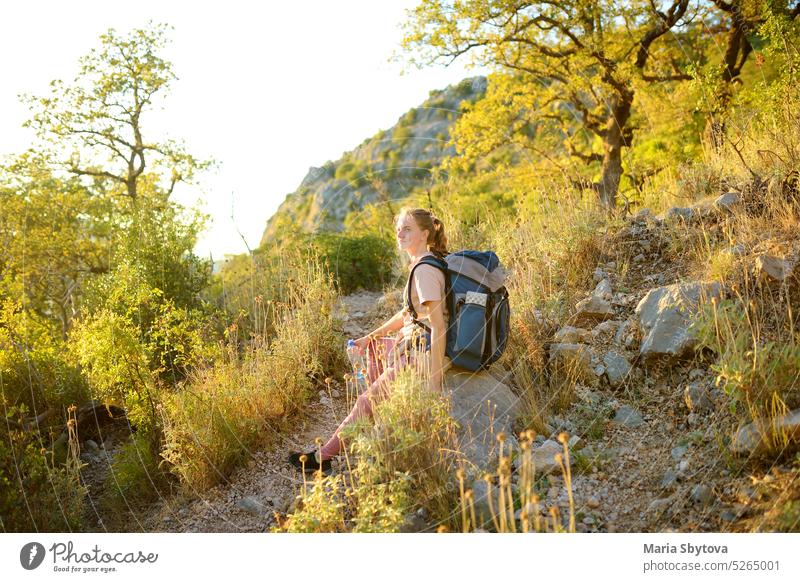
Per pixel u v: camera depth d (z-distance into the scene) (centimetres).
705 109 617
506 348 346
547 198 513
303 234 664
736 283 308
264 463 316
